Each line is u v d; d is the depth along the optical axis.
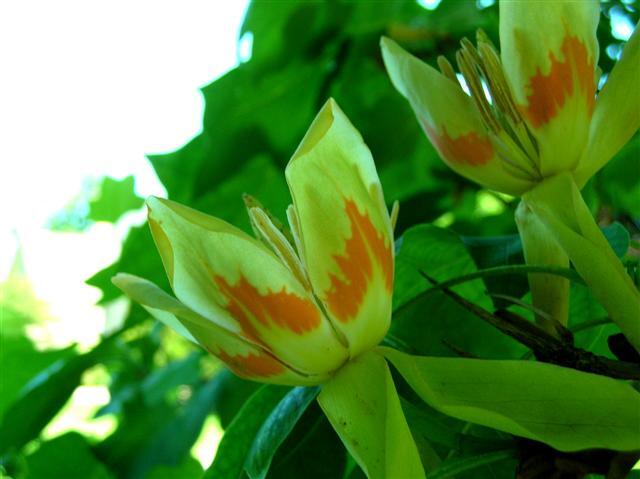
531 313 0.28
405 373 0.19
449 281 0.23
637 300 0.19
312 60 0.46
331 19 0.45
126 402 0.51
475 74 0.23
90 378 0.67
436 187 0.44
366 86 0.45
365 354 0.20
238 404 0.44
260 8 0.46
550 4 0.22
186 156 0.47
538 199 0.22
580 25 0.22
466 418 0.18
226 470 0.24
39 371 0.52
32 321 0.56
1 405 0.51
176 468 0.51
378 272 0.20
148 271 0.43
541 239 0.23
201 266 0.19
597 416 0.17
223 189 0.45
